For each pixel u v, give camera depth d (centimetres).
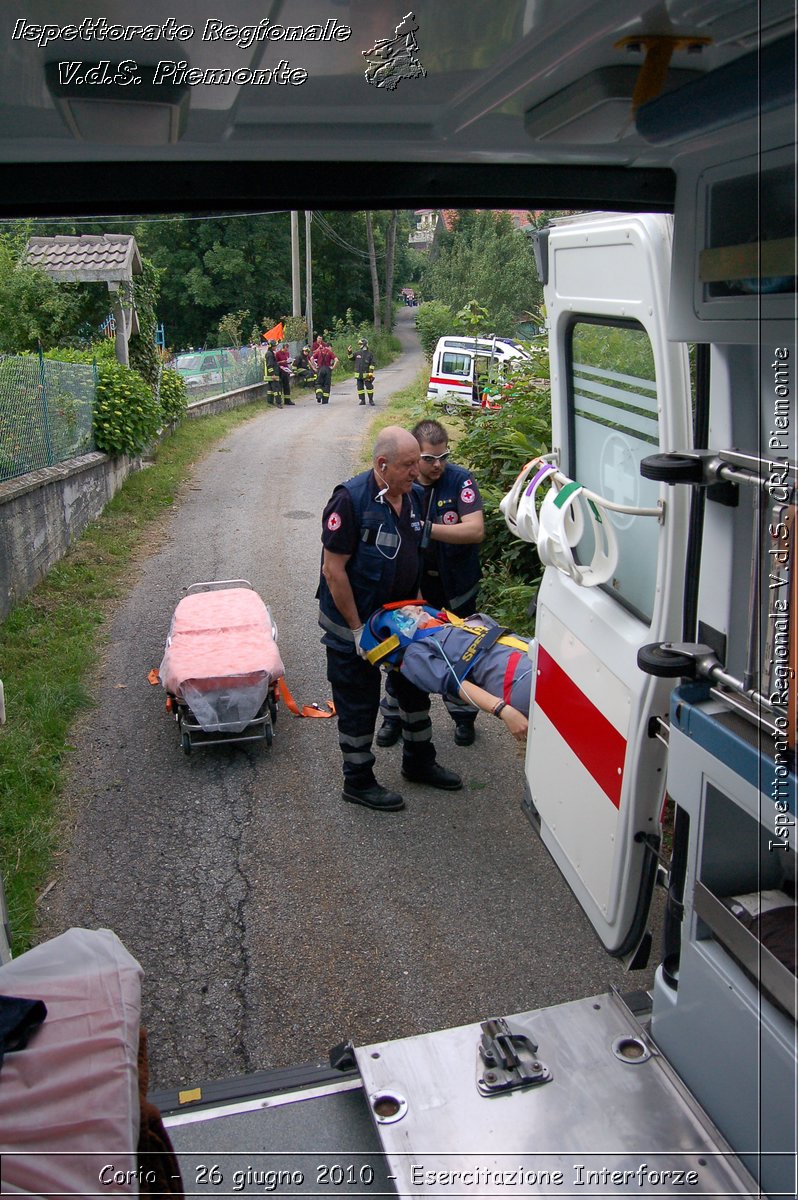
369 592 437
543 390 803
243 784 525
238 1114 209
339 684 468
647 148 181
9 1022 176
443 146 186
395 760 548
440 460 484
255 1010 356
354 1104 211
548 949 383
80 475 1060
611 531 265
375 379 3741
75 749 571
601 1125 188
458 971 372
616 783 256
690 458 181
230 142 183
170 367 2098
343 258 6128
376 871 440
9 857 454
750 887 184
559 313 298
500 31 130
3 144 178
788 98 137
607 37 133
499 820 480
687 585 210
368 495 426
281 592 863
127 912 417
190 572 941
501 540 744
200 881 438
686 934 195
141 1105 175
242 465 1565
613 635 263
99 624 793
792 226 145
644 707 239
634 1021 216
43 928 408
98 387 1237
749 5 121
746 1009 174
